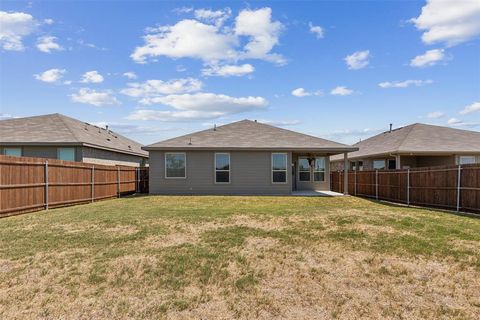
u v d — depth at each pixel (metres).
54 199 12.59
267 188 18.55
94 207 12.48
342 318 3.74
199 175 18.53
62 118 22.16
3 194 10.11
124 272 5.02
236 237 6.95
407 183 13.87
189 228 7.79
